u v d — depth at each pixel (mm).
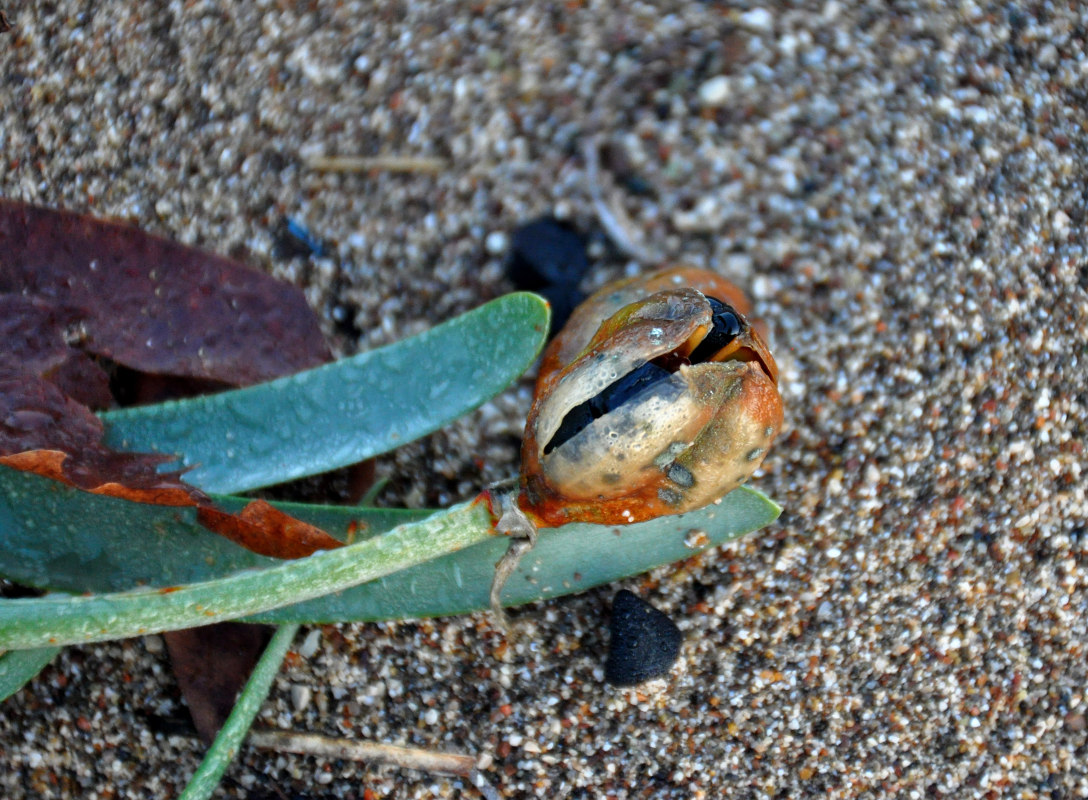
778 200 349
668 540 323
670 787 343
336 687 342
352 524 323
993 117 350
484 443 345
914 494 345
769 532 343
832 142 350
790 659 343
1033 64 353
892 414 345
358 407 324
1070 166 351
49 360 326
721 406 296
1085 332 349
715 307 301
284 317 332
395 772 342
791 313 347
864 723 344
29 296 326
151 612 301
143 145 352
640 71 352
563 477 299
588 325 329
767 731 343
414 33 352
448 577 323
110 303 329
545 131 351
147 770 341
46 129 354
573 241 349
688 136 351
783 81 351
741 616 343
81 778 340
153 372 329
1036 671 345
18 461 311
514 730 342
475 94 351
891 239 348
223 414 324
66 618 300
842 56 351
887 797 344
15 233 327
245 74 353
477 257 350
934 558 345
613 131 351
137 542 320
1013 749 345
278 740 340
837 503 344
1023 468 346
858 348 346
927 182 349
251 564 321
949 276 347
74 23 355
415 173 351
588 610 342
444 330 322
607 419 295
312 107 352
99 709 341
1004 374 346
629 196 350
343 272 350
